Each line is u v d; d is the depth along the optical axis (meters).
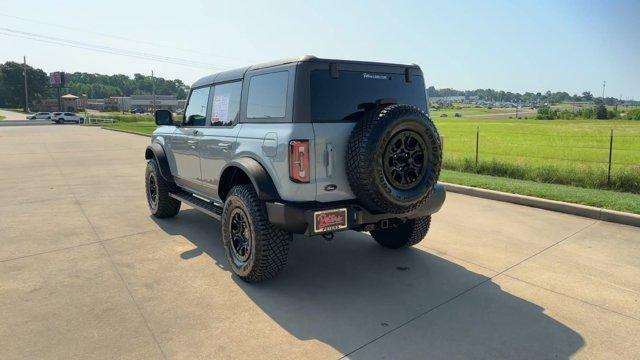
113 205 7.93
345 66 4.07
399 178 3.86
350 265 4.88
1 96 136.25
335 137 3.88
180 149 5.97
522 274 4.58
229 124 4.87
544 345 3.23
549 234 5.99
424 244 5.61
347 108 4.04
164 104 149.38
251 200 4.12
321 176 3.85
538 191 8.16
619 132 35.75
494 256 5.14
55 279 4.45
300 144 3.74
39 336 3.35
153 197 6.97
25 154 16.95
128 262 4.95
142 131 32.44
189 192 6.27
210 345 3.23
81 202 8.18
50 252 5.29
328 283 4.37
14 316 3.66
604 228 6.24
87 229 6.31
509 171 10.85
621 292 4.13
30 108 132.88
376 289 4.22
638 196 7.79
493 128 44.53
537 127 46.44
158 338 3.33
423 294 4.11
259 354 3.12
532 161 14.07
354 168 3.75
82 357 3.07
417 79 4.63
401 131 3.76
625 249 5.34
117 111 130.75
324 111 3.91
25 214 7.22
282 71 4.02
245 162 4.21
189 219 6.91
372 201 3.79
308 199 3.84
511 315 3.69
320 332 3.42
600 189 8.91
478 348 3.19
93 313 3.72
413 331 3.43
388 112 3.73
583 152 18.55
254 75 4.45
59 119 54.94
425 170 3.96
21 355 3.09
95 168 12.95
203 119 5.54
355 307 3.84
